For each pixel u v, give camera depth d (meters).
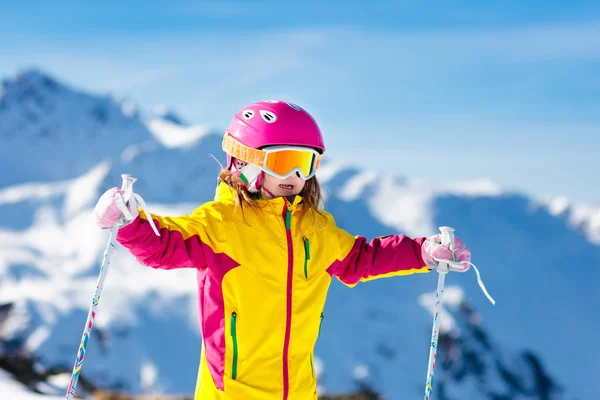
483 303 138.12
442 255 3.05
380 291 118.56
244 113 2.99
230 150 2.98
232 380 2.78
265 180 2.96
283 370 2.83
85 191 188.12
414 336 107.88
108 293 88.81
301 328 2.89
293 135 2.89
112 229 2.67
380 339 103.62
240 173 2.98
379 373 95.12
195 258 2.79
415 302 118.31
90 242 143.25
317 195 3.06
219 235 2.82
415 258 3.15
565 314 150.62
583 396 118.06
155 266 2.77
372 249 3.15
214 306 2.82
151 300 90.50
